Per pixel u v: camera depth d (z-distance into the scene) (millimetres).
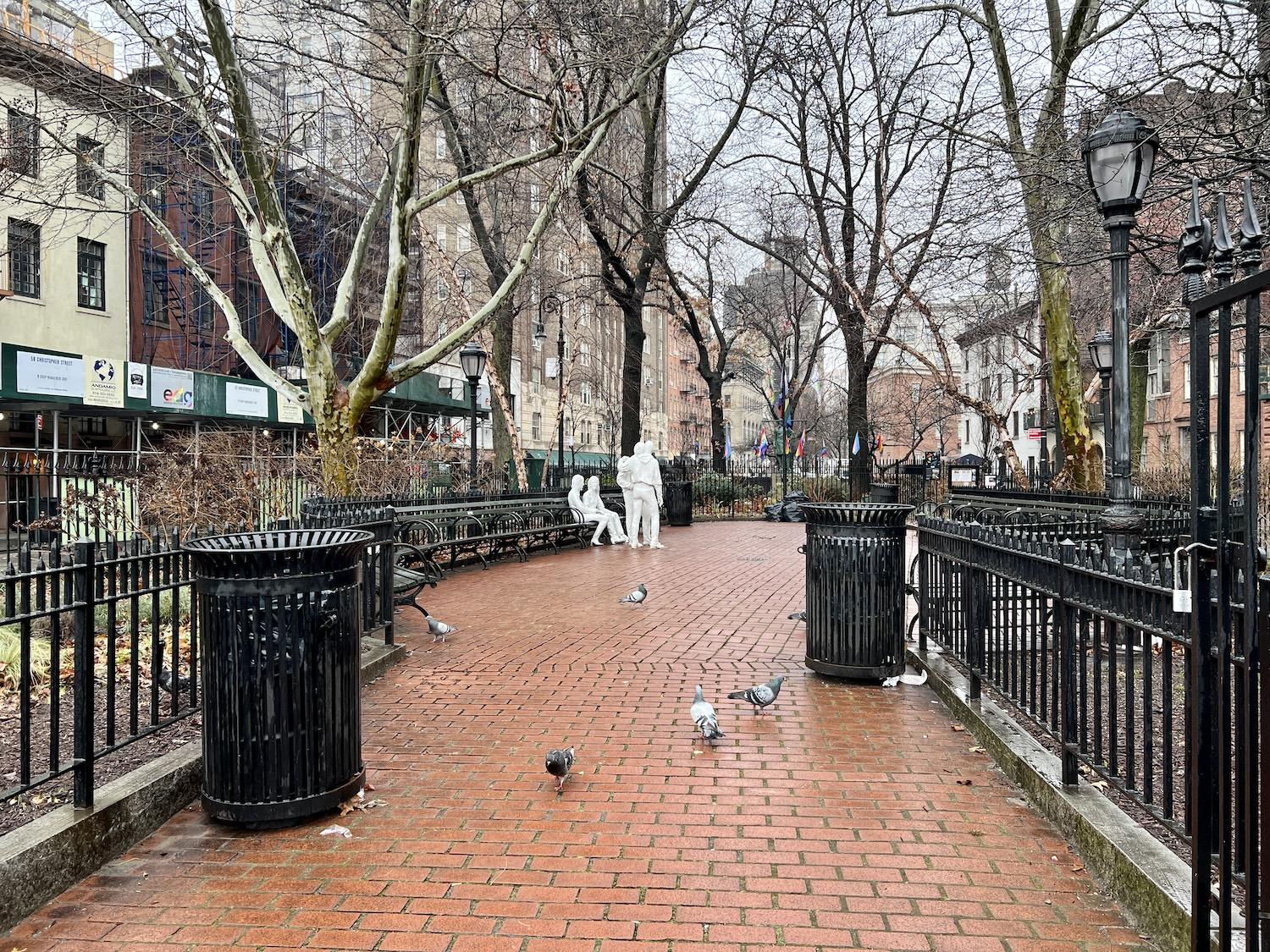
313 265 19953
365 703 5875
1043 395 34875
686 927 3059
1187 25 6918
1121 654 6918
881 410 56125
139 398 19344
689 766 4680
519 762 4734
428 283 27375
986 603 5324
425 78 10562
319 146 15820
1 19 10727
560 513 17516
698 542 18469
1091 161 6797
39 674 6188
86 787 3611
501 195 20922
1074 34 11867
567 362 35812
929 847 3697
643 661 7082
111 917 3160
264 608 3865
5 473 14109
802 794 4285
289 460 14875
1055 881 3402
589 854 3635
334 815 4055
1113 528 6859
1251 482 2199
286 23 11773
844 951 2908
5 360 16594
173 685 4445
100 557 4023
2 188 11203
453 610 9578
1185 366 30281
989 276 16703
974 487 18438
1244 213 2320
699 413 103375
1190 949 2729
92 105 11625
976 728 5129
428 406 32094
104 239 23703
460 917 3135
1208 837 2426
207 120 10570
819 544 6434
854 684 6406
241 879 3443
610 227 24406
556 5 10406
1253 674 2223
